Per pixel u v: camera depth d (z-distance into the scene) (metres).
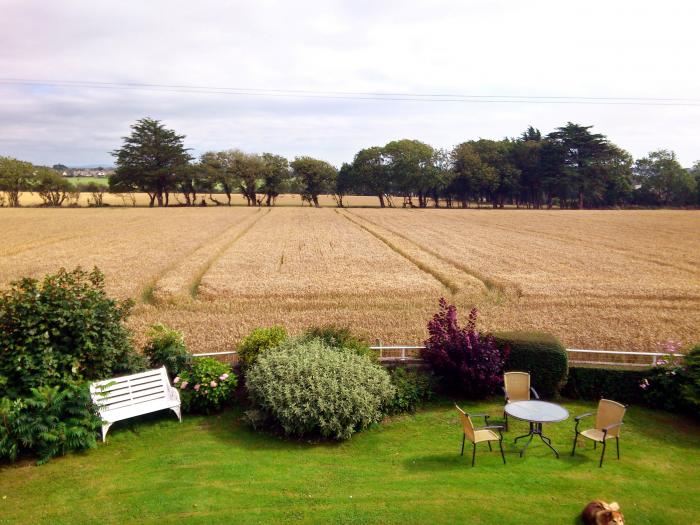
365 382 9.99
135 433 9.62
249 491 7.48
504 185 118.69
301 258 34.94
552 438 9.50
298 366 9.76
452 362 11.10
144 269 29.67
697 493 7.48
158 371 10.16
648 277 28.17
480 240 46.31
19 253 36.81
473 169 114.38
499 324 18.72
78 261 32.75
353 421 9.49
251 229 57.44
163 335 11.44
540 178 119.44
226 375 10.52
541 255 36.47
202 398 10.44
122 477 7.92
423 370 11.80
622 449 8.98
